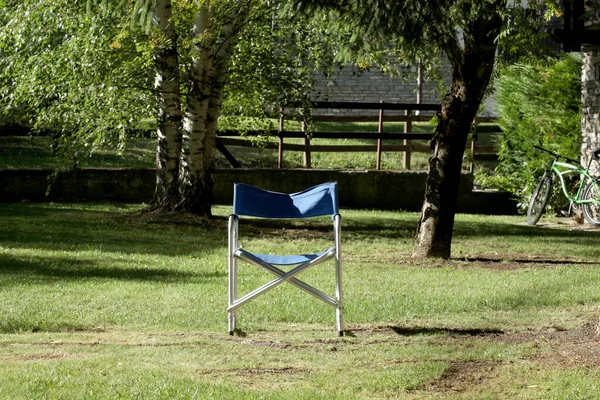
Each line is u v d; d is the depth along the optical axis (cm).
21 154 2389
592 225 1953
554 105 2145
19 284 974
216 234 1564
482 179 2283
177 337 734
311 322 833
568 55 2106
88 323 791
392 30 1152
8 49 1678
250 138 2266
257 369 617
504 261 1330
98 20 1520
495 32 1241
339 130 2891
